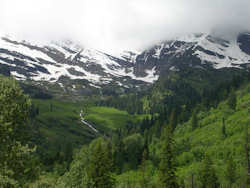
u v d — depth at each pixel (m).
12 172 30.69
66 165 147.62
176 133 195.50
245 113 166.88
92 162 76.25
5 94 34.03
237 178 102.81
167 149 84.06
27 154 33.59
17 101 35.66
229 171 105.38
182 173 129.00
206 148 145.50
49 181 39.31
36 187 36.59
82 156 78.94
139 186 116.12
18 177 33.09
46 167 152.25
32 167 34.56
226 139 146.50
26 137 36.22
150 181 120.12
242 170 103.38
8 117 33.38
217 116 187.38
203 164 110.00
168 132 87.94
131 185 117.31
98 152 78.69
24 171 33.66
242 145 126.50
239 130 149.50
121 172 150.38
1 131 32.34
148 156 154.75
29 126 37.34
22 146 32.91
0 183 29.19
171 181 80.62
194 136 171.88
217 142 148.62
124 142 169.50
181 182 107.62
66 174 51.62
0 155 32.12
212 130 168.38
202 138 162.25
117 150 161.25
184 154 146.62
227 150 131.38
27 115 36.31
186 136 180.38
